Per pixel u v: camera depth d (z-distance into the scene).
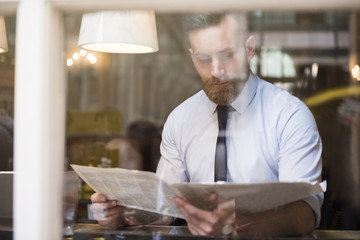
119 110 6.43
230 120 1.76
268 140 1.71
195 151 1.80
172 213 1.37
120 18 1.59
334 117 5.12
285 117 1.72
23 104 0.93
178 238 1.28
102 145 3.70
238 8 0.94
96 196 1.40
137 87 6.71
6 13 0.96
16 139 0.93
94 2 0.92
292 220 1.30
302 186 1.24
